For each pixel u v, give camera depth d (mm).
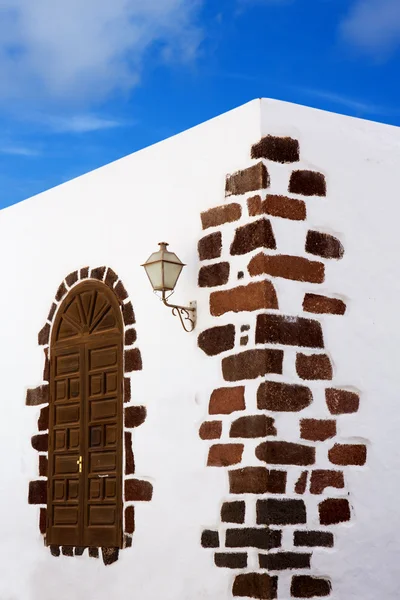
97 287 8570
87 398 8508
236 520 6906
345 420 7172
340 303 7293
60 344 8898
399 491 7387
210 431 7227
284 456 6820
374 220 7613
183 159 7816
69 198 9055
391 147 7855
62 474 8648
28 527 8922
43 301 9188
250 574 6750
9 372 9508
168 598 7395
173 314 7434
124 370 8156
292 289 7059
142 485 7789
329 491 7000
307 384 7020
